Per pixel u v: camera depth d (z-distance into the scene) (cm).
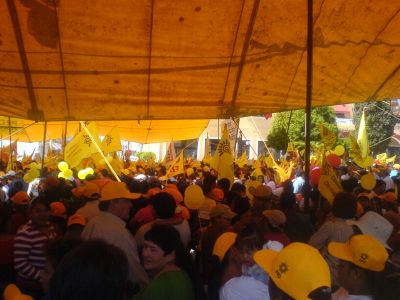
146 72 790
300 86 909
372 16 773
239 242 366
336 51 845
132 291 458
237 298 341
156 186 944
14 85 763
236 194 826
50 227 530
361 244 317
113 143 1277
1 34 683
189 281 364
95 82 786
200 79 827
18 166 1830
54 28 683
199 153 3853
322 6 742
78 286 197
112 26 698
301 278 260
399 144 4931
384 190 1042
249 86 872
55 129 2098
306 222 623
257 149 3944
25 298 268
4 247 546
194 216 762
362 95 973
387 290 312
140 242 535
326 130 926
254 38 769
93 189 664
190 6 687
